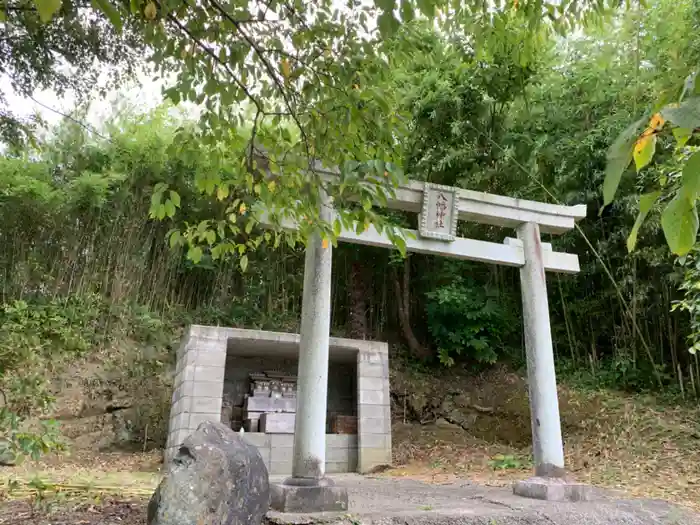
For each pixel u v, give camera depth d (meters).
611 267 8.94
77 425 7.41
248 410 7.54
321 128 2.80
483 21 4.00
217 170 2.94
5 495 3.33
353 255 10.38
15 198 7.92
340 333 10.25
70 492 3.48
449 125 8.47
